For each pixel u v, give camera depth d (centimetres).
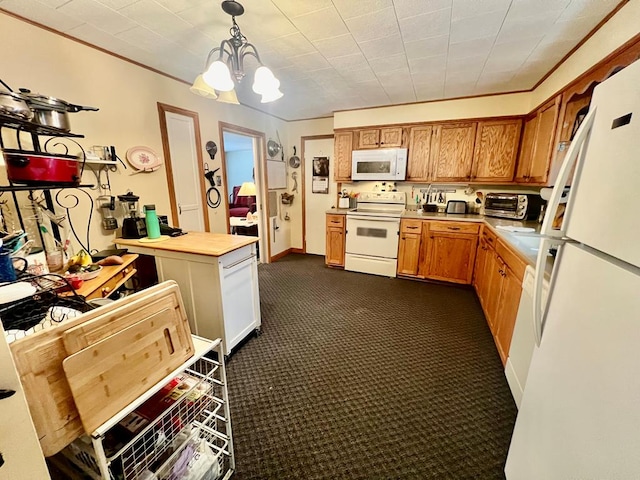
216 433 117
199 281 192
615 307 61
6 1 147
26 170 120
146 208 208
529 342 145
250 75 256
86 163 191
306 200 486
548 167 240
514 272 182
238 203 709
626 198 60
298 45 200
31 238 154
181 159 276
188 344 97
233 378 182
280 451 131
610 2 150
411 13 162
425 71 250
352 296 314
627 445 54
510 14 163
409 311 276
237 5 150
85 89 195
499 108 315
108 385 73
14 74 162
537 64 232
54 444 63
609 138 70
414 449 132
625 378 56
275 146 438
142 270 223
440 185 382
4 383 52
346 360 200
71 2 149
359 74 255
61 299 101
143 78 233
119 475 86
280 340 226
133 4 152
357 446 134
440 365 194
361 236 383
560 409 78
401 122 362
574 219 84
